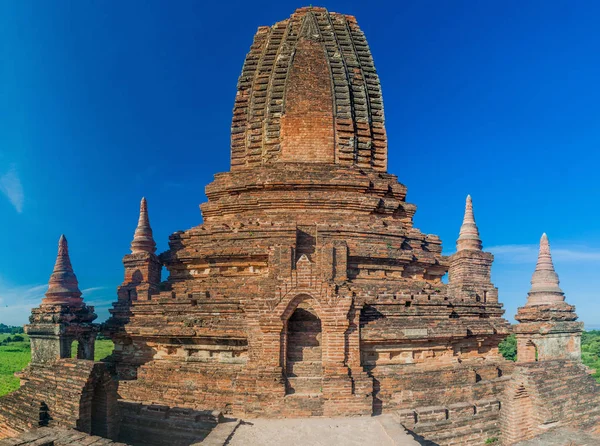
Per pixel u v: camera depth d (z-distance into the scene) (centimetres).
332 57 3925
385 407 2581
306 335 2741
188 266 3406
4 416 2611
